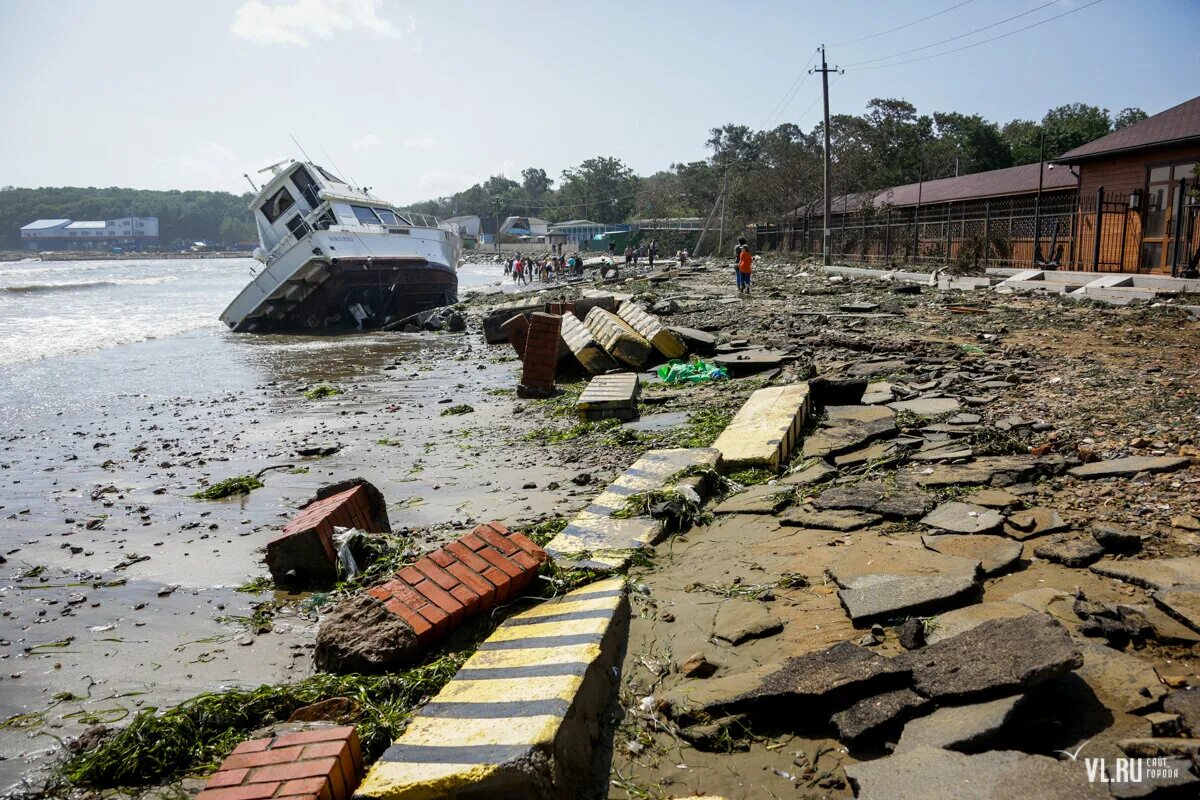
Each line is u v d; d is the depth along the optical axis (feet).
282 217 90.07
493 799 8.32
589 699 10.09
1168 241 60.13
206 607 15.94
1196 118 59.72
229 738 10.94
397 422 33.86
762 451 19.93
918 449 19.84
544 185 531.50
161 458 29.60
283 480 25.39
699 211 254.68
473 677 10.85
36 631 15.14
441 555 13.91
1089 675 9.25
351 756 9.40
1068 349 33.65
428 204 579.89
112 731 11.41
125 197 635.66
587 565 14.76
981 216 93.25
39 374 53.47
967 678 8.97
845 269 95.71
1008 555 12.84
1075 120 159.02
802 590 13.00
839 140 164.76
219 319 92.68
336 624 12.59
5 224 564.71
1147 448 18.16
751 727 9.73
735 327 50.21
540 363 37.47
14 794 10.27
